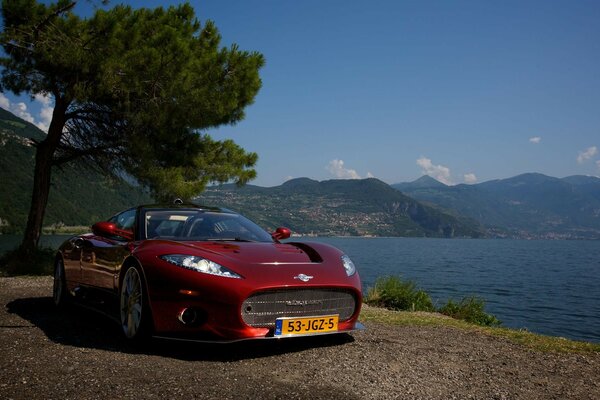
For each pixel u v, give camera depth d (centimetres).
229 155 1448
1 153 17450
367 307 781
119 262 421
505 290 5578
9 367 302
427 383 306
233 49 1305
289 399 259
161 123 1162
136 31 1127
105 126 1286
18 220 14588
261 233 473
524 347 448
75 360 323
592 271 9994
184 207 491
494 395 291
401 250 19575
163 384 276
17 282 866
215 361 335
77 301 535
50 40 1047
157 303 358
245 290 342
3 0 1030
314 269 381
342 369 325
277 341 402
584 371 367
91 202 18338
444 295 4416
